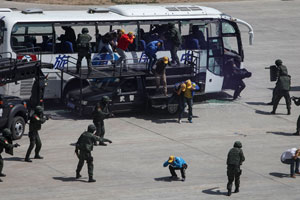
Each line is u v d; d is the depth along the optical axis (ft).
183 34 321.73
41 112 225.76
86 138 205.87
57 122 280.92
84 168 222.48
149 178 214.28
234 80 332.19
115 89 289.94
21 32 287.07
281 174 224.74
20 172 214.69
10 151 206.69
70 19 297.53
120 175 216.33
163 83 294.46
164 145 253.85
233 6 643.45
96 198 191.62
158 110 304.71
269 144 260.42
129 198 192.85
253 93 351.46
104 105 252.01
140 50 313.73
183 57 321.11
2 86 288.10
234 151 198.08
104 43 303.48
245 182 214.48
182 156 240.94
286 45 499.51
